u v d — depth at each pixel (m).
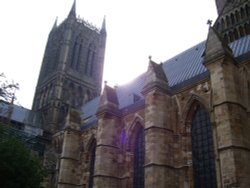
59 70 105.00
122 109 59.97
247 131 36.75
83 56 114.31
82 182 63.62
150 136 44.12
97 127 59.69
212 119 41.53
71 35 112.81
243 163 33.28
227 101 36.22
